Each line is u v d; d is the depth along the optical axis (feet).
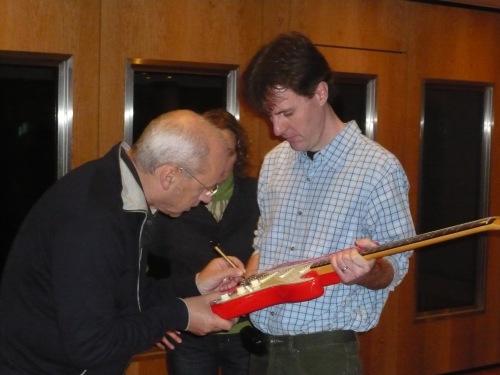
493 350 14.97
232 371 8.86
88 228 5.11
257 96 6.05
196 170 5.42
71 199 5.26
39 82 10.56
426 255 14.21
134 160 5.53
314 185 6.39
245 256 8.89
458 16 14.12
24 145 10.58
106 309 5.13
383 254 5.45
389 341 13.76
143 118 11.32
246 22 11.89
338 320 6.12
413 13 13.62
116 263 5.22
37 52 10.34
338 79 13.00
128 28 10.95
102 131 10.91
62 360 5.55
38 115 10.60
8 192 10.57
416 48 13.70
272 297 5.95
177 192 5.51
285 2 12.26
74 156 10.73
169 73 11.46
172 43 11.30
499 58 14.67
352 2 12.95
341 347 6.12
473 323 14.75
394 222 5.97
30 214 5.60
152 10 11.09
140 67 11.16
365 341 13.48
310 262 6.07
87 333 5.02
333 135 6.32
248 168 9.16
